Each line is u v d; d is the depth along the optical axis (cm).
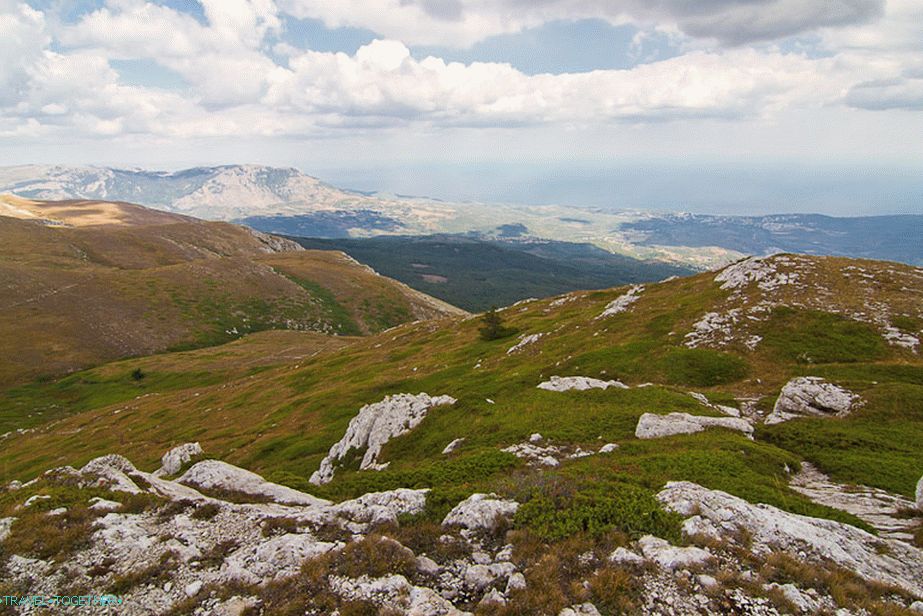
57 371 13025
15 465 7794
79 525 1692
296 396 8738
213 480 2400
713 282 7444
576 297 10756
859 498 2161
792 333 5166
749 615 1143
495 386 5622
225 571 1433
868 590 1269
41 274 17412
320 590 1309
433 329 11825
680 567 1312
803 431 3025
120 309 16775
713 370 4825
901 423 3069
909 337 4666
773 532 1518
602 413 3606
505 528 1577
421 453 3872
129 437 8356
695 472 2286
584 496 1673
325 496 2514
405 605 1222
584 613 1154
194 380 12375
